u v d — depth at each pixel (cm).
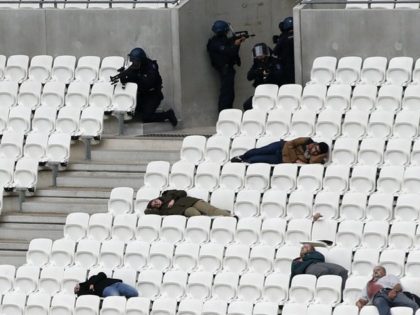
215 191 7038
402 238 6631
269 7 8050
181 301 6544
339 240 6719
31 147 7544
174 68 7812
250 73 7588
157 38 7825
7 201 7444
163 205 7012
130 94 7688
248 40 8000
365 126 7194
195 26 7850
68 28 7956
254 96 7469
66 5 8069
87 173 7506
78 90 7775
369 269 6512
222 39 7831
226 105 7869
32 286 6869
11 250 7244
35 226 7319
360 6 7644
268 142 7275
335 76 7456
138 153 7531
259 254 6694
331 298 6384
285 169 7044
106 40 7900
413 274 6469
